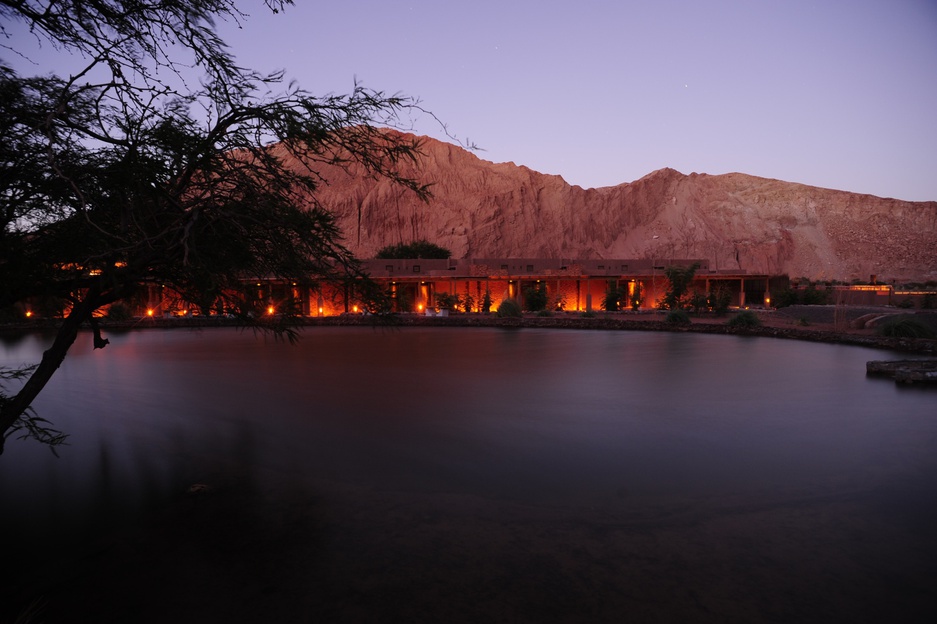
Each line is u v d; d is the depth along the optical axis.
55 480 5.83
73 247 2.74
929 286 60.06
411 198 124.31
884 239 142.50
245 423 8.21
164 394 10.47
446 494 5.38
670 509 4.96
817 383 11.29
